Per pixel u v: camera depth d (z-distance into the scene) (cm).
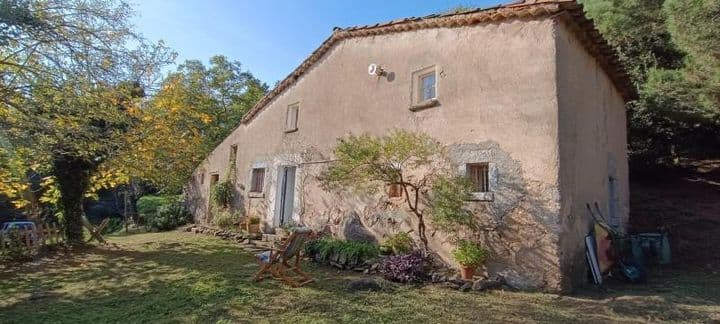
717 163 1330
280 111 1185
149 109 989
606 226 676
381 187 805
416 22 791
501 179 625
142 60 711
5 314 475
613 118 885
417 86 787
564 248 569
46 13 580
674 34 884
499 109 646
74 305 510
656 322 449
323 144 985
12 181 762
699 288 604
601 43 718
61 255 861
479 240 635
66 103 662
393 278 624
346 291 564
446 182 643
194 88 2022
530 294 555
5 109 634
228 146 1470
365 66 904
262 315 464
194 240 1095
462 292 566
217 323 437
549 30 616
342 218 890
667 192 1215
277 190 1132
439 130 720
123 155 930
